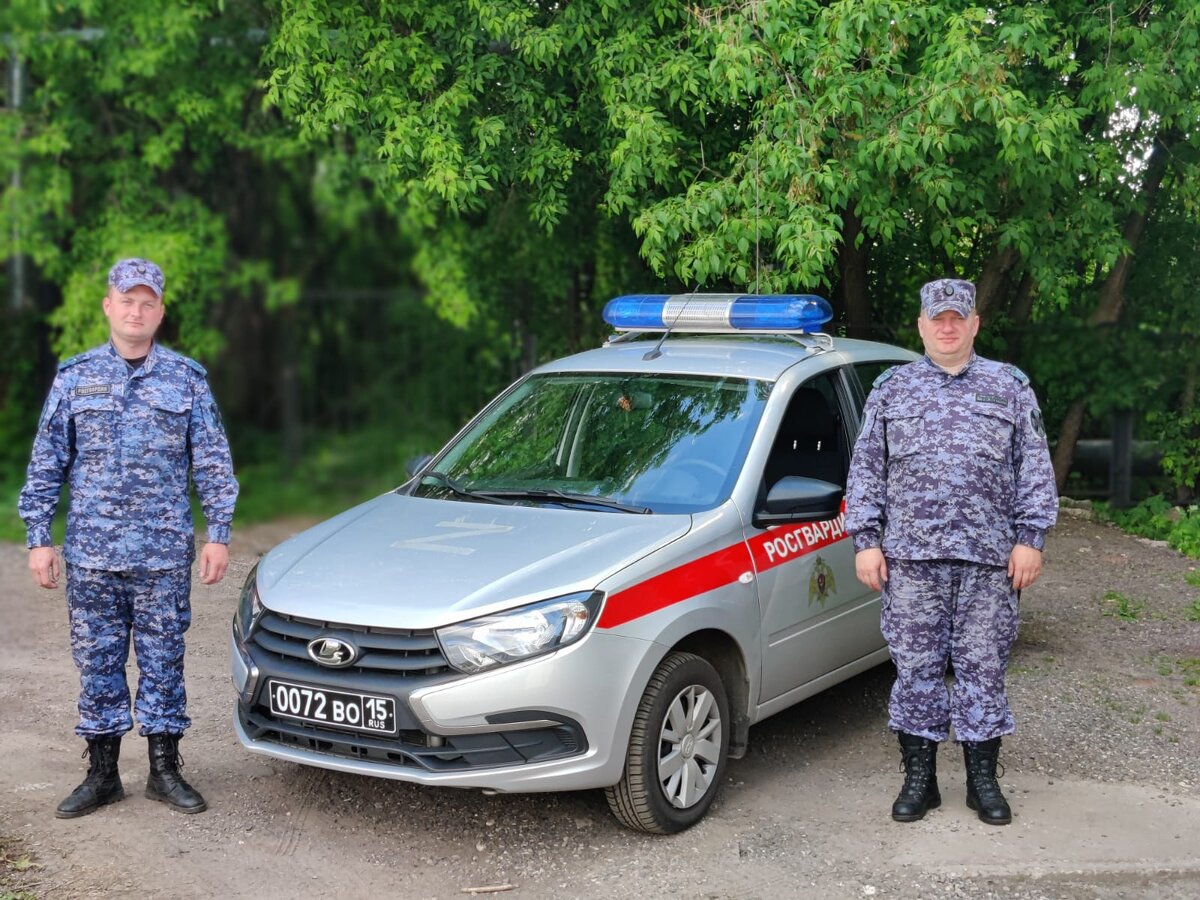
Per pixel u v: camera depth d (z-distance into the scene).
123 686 4.54
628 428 5.06
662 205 7.05
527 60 7.55
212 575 4.45
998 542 4.23
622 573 4.13
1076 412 10.41
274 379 13.38
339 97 7.55
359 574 4.29
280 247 12.88
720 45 6.62
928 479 4.23
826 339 5.54
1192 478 10.10
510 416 5.43
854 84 6.60
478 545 4.41
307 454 13.22
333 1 7.74
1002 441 4.23
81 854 4.23
